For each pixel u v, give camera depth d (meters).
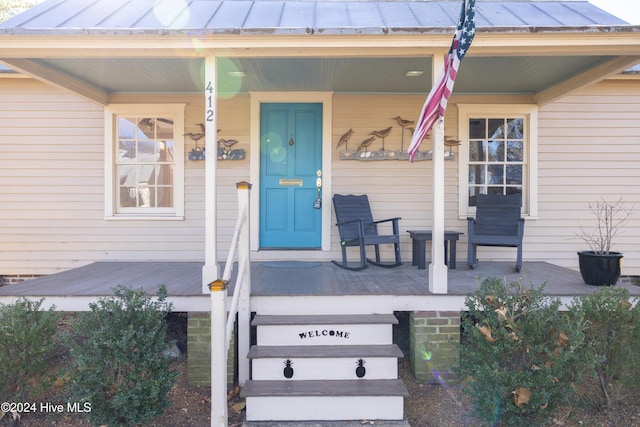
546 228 6.43
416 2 5.48
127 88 6.18
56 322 3.71
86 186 6.43
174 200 6.41
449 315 4.24
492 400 3.17
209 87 4.26
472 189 6.48
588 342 3.57
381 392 3.51
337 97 6.34
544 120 6.44
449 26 4.07
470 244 5.65
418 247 5.79
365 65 5.12
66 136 6.43
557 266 6.02
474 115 6.46
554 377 3.12
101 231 6.41
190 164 6.40
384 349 3.84
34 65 4.91
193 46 4.12
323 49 4.18
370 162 6.36
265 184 6.40
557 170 6.45
